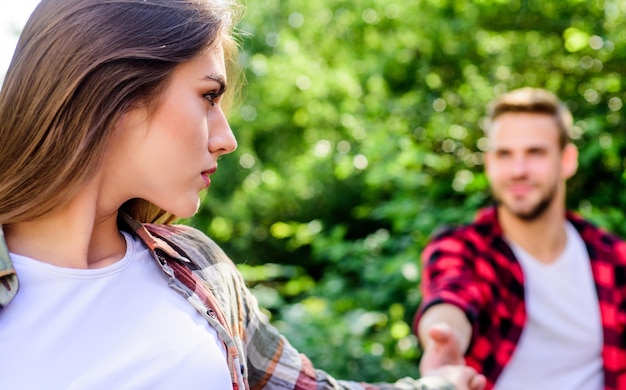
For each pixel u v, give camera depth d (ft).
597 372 6.89
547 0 14.19
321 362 9.09
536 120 7.22
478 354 6.64
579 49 13.52
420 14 16.03
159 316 3.02
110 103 2.83
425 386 4.33
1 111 2.87
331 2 19.08
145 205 3.46
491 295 6.72
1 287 2.79
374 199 14.93
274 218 22.47
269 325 3.88
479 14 14.97
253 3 21.30
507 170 7.17
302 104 19.51
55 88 2.81
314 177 20.84
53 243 2.93
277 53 20.89
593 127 12.01
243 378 3.38
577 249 7.07
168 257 3.27
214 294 3.40
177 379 2.93
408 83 17.01
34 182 2.82
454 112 14.88
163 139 2.94
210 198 21.95
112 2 2.91
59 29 2.86
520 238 6.99
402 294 11.34
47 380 2.74
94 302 2.91
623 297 6.98
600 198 12.49
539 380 6.83
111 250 3.12
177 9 3.00
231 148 3.19
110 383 2.81
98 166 2.86
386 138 13.47
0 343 2.75
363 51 18.47
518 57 14.53
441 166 13.33
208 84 3.04
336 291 11.50
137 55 2.86
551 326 6.86
